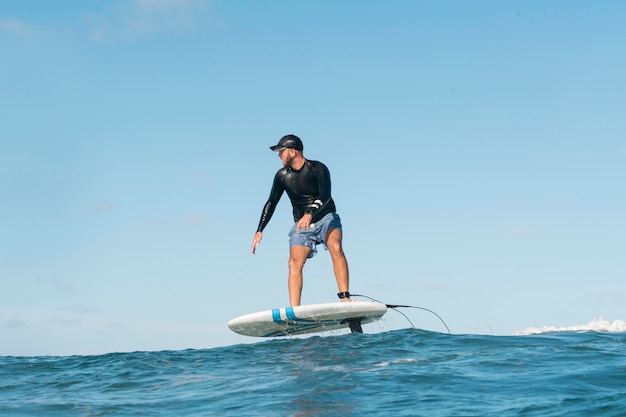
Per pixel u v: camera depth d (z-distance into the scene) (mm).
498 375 5258
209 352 7031
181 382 5723
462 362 5758
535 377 5152
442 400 4586
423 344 6648
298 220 8594
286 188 8516
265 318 7656
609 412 4121
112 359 7141
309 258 8539
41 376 6504
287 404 4680
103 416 4773
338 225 8430
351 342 6934
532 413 4199
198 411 4707
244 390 5191
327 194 8375
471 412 4285
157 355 7109
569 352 6102
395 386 4992
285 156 8367
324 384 5152
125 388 5691
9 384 6184
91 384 5957
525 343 6648
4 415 5000
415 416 4242
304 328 8070
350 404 4598
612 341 6781
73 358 7469
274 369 5895
